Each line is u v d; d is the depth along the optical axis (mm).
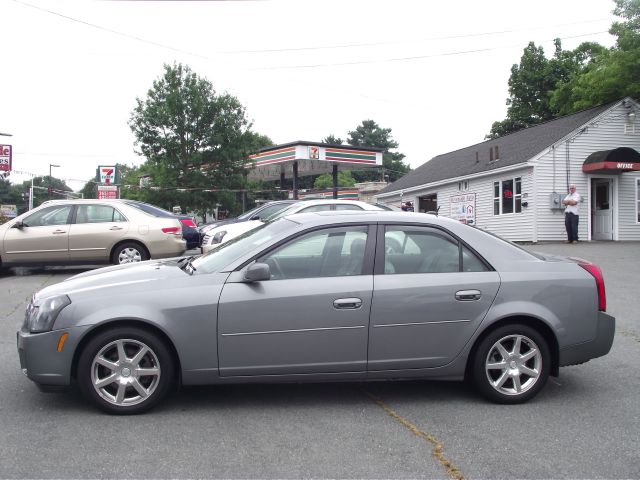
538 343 4645
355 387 5094
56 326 4215
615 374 5496
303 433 4012
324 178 71562
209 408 4504
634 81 22484
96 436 3910
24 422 4156
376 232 4676
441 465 3527
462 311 4551
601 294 4820
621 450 3764
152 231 11922
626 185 21531
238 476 3359
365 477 3365
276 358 4379
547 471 3459
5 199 82625
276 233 4754
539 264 4797
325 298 4402
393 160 78938
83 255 11734
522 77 36844
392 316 4473
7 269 13070
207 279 4414
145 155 31766
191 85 31047
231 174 32406
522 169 21438
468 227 4844
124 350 4293
